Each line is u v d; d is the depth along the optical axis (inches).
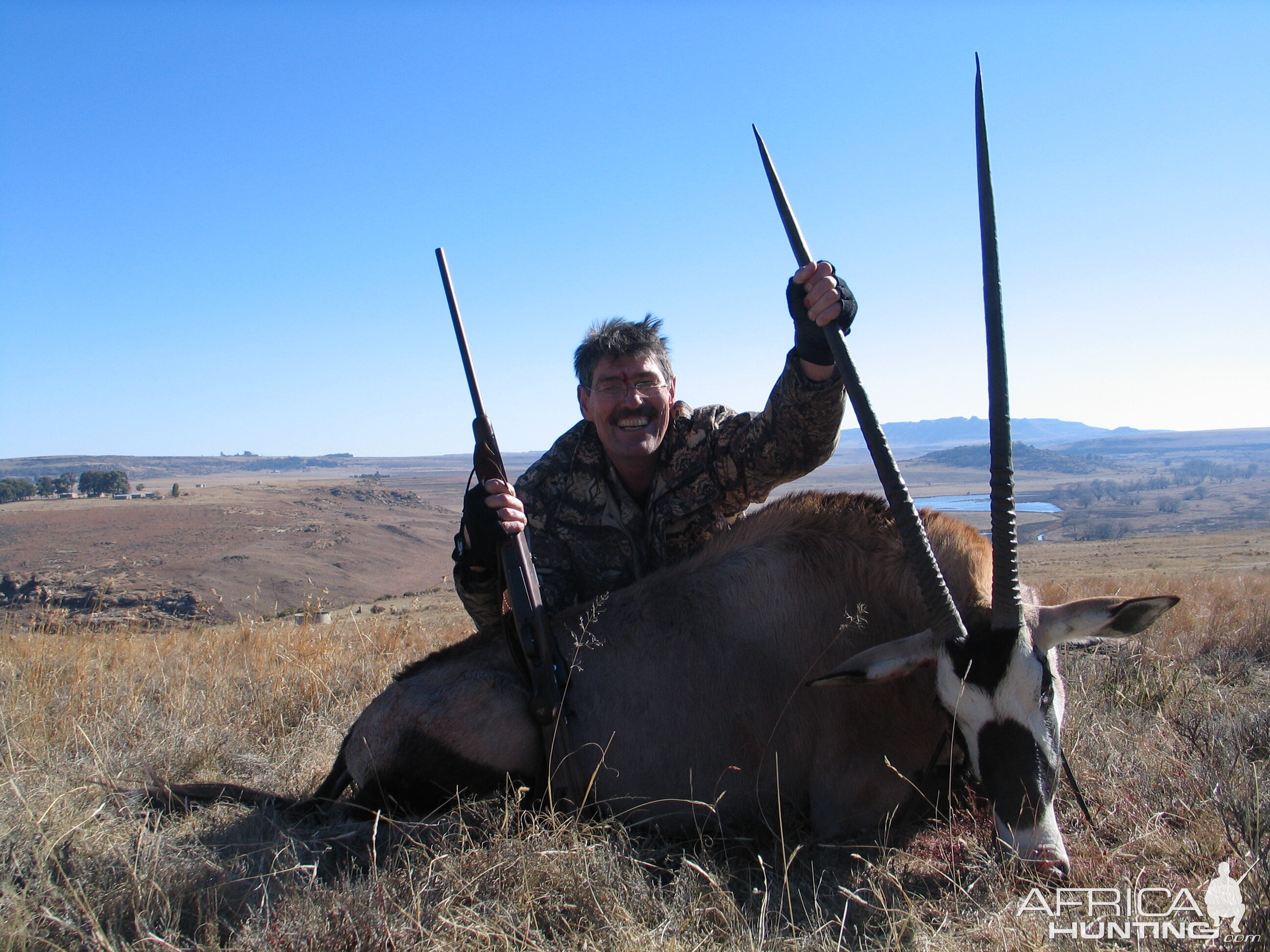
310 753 191.8
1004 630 122.3
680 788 150.6
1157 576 836.0
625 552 186.9
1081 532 5226.4
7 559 4178.2
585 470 188.7
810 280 142.4
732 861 140.7
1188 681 216.1
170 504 6894.7
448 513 7696.9
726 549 163.9
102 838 131.5
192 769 179.9
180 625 446.3
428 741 148.6
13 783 139.9
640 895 118.0
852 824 147.6
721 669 152.7
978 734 120.4
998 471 124.0
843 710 149.3
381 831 141.5
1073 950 97.5
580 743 150.3
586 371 186.4
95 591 482.9
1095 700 198.8
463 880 117.4
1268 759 155.9
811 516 161.6
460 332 174.7
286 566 3966.5
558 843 126.0
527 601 149.9
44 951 100.5
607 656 154.6
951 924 109.2
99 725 192.4
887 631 150.9
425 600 1029.8
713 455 184.2
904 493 129.1
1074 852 125.5
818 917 116.0
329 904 110.7
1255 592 502.9
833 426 165.9
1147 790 142.5
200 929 107.0
